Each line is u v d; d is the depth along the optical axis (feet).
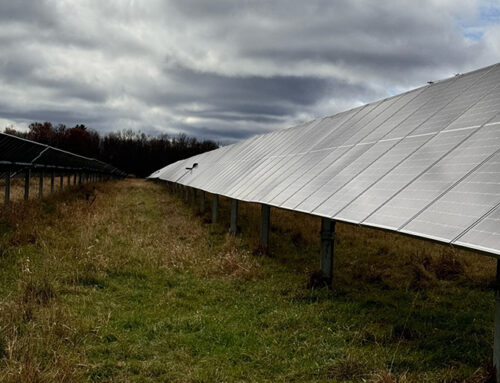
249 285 29.84
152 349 19.58
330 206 25.58
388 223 19.35
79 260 33.24
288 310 24.72
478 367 18.11
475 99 25.13
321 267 29.73
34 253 35.65
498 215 14.85
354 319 23.32
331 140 40.50
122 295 27.12
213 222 57.93
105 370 17.47
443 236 15.88
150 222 60.03
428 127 26.73
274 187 38.37
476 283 32.09
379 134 32.19
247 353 19.27
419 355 19.16
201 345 19.99
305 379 17.20
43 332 19.69
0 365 16.85
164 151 412.16
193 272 32.99
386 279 32.99
